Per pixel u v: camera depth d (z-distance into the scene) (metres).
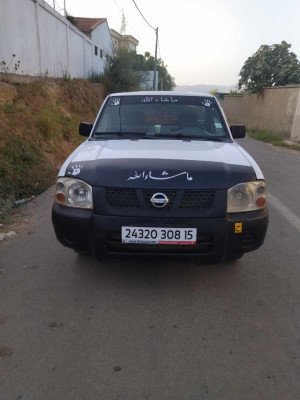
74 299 2.71
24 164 6.16
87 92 13.77
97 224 2.53
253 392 1.88
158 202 2.46
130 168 2.58
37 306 2.62
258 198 2.63
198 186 2.48
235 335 2.34
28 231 4.02
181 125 3.64
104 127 3.66
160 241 2.51
